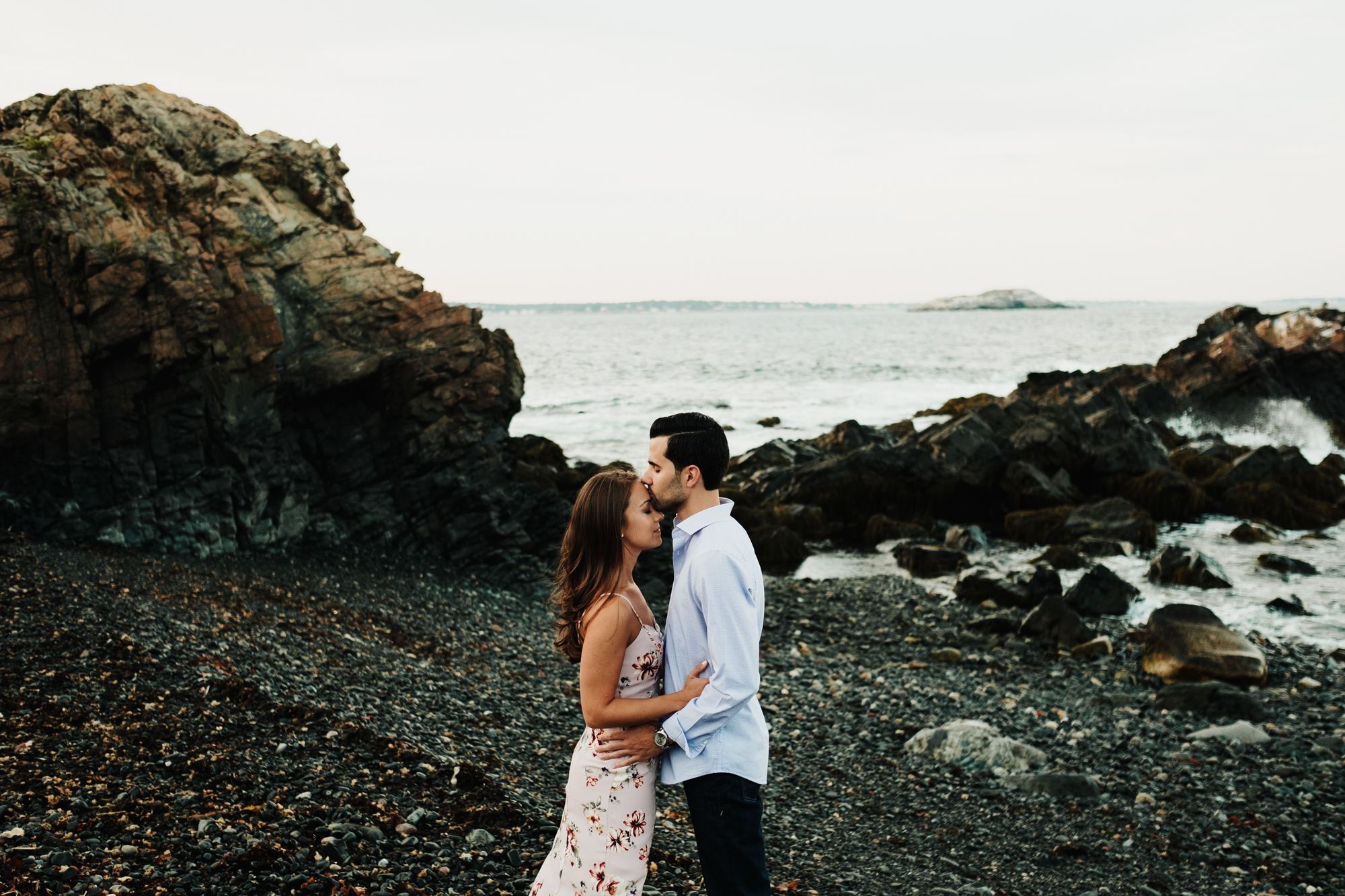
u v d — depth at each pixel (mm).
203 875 4379
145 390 12641
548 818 5859
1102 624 15148
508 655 11055
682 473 3369
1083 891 6211
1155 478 23891
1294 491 23797
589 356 90312
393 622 11570
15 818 4699
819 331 166125
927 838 7020
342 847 4867
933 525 22562
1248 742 9734
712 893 3369
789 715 10109
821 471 23828
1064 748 9461
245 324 13539
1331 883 6594
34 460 12070
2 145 13656
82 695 6719
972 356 85562
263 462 13680
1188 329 155750
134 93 15477
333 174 17266
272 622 10102
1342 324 35906
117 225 13148
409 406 15148
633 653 3391
